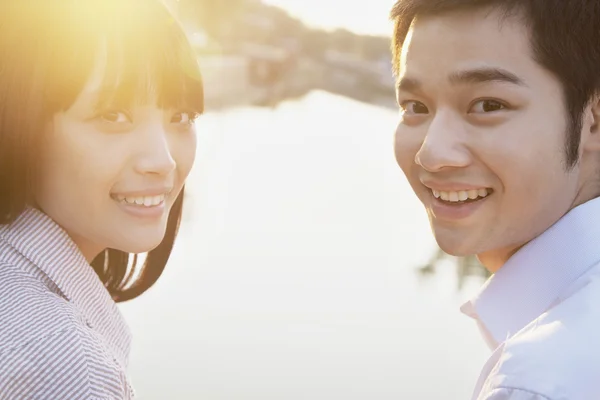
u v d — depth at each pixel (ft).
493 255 4.80
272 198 37.68
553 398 3.44
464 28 4.22
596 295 3.86
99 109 4.24
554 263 4.33
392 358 17.21
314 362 16.92
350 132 74.64
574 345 3.59
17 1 4.18
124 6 4.26
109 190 4.35
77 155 4.27
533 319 4.37
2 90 4.18
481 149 4.24
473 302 4.69
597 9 4.25
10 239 4.33
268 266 24.85
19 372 3.79
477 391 4.05
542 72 4.20
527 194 4.26
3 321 3.96
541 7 4.15
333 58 213.46
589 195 4.50
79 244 4.70
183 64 4.45
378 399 15.17
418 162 4.37
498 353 3.99
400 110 4.76
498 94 4.19
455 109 4.31
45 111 4.23
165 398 14.71
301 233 30.04
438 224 4.50
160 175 4.41
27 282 4.22
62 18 4.17
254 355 17.15
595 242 4.26
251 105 102.27
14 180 4.24
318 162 51.78
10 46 4.17
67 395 3.83
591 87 4.29
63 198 4.36
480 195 4.36
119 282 5.70
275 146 60.23
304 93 140.26
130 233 4.44
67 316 4.05
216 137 64.18
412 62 4.40
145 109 4.34
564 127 4.27
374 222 32.53
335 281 23.35
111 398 3.96
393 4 4.81
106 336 4.66
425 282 22.76
